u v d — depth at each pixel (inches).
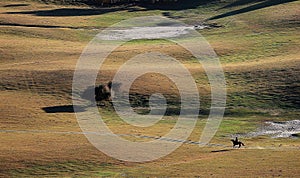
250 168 6791.3
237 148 7815.0
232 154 7460.6
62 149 7534.5
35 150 7465.6
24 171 6776.6
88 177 6584.6
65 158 7185.0
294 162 7037.4
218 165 6934.1
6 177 6614.2
